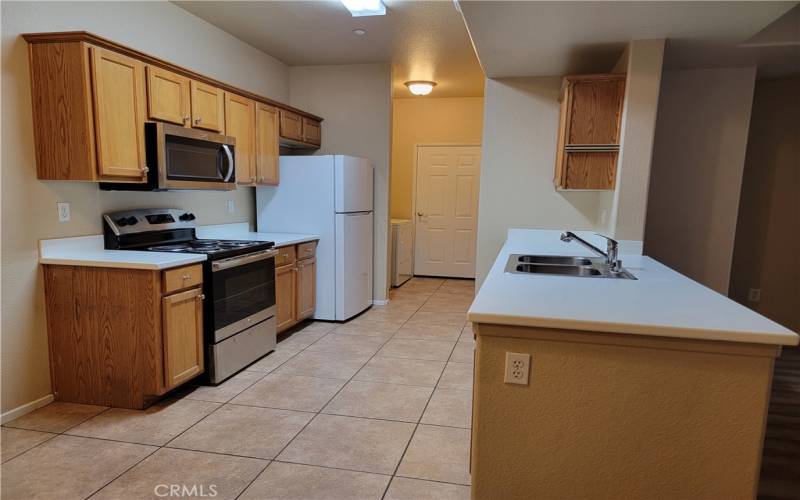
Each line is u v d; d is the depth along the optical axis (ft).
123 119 8.36
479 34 8.84
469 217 22.03
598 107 9.78
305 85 16.15
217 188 10.55
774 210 13.67
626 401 4.62
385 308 16.19
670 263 12.37
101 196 9.21
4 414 7.84
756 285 14.02
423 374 10.23
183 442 7.34
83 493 6.07
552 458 4.83
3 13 7.40
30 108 7.84
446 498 6.08
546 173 12.64
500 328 4.75
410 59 15.17
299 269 13.10
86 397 8.59
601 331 4.50
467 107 21.59
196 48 11.53
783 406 9.27
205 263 9.20
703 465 4.56
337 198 13.69
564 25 8.30
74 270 8.27
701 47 9.71
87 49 7.65
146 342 8.20
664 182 12.20
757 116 13.52
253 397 9.00
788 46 9.71
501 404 4.85
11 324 7.86
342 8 10.92
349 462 6.86
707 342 4.39
